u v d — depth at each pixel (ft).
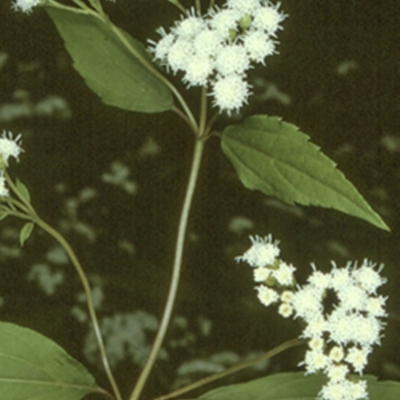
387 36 2.25
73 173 2.26
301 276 2.20
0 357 1.91
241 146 1.87
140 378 1.94
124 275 2.24
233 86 1.92
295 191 1.82
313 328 1.88
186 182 2.24
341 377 1.88
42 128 2.27
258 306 2.23
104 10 2.27
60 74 2.27
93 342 2.23
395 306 2.18
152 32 2.26
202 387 2.21
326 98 2.23
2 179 1.93
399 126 2.22
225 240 2.23
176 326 2.23
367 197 2.20
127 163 2.26
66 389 1.92
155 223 2.25
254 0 1.93
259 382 1.90
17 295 2.24
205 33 1.92
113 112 2.27
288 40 2.25
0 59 2.28
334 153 2.22
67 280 2.24
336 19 2.26
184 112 2.25
